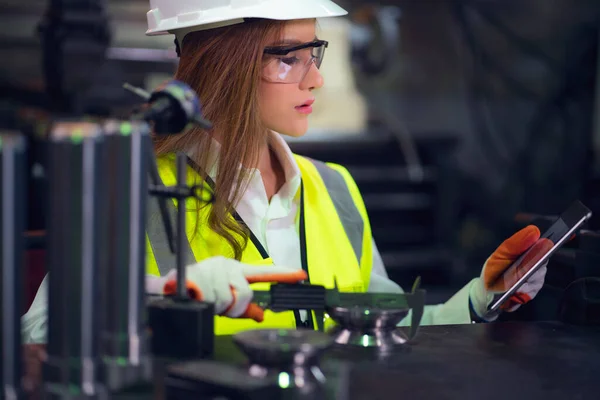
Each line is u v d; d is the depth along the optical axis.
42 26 2.79
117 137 0.81
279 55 1.42
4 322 0.76
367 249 1.72
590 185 5.32
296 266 1.56
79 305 0.79
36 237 1.85
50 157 0.78
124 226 0.82
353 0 5.49
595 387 0.93
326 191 1.70
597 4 5.51
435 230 5.18
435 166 5.23
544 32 5.66
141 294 0.83
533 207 5.65
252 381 0.84
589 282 1.25
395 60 5.72
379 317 1.07
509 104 5.81
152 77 3.49
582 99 5.55
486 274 1.40
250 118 1.44
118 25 4.94
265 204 1.54
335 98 5.00
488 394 0.90
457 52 5.80
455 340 1.13
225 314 1.03
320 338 0.92
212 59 1.44
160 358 0.97
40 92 3.59
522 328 1.22
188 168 1.49
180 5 1.47
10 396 0.76
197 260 1.45
